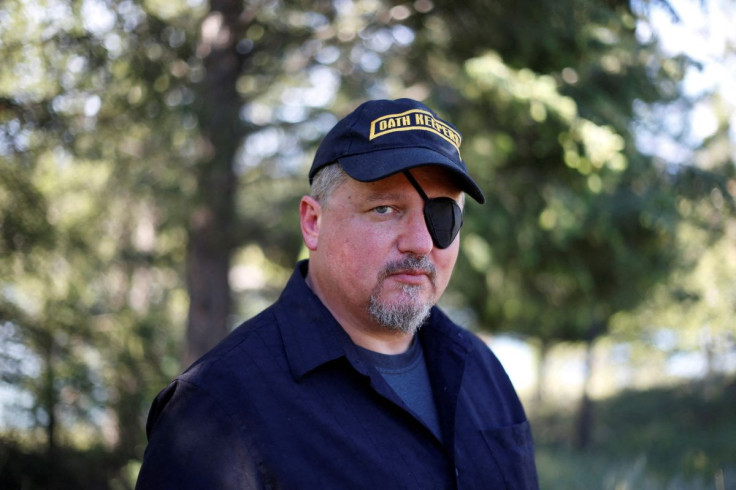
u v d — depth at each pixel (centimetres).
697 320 1111
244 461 129
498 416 171
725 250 965
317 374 142
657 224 509
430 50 475
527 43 436
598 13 415
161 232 564
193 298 506
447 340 165
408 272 146
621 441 1234
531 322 725
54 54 394
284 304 151
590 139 433
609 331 1212
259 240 513
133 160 495
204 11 496
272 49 499
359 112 151
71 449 389
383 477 135
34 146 397
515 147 467
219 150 450
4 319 379
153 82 418
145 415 422
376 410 143
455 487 146
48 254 414
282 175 561
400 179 146
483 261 460
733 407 1272
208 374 137
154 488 130
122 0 405
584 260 541
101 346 423
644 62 489
